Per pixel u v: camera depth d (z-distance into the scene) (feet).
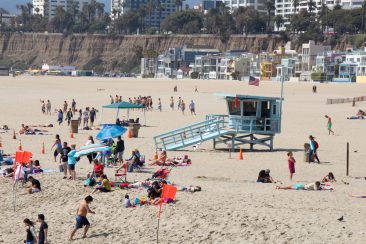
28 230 108.27
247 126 221.25
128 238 111.96
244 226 114.11
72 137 252.01
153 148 223.92
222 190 143.95
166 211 124.26
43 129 282.36
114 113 378.73
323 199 135.23
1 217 125.70
